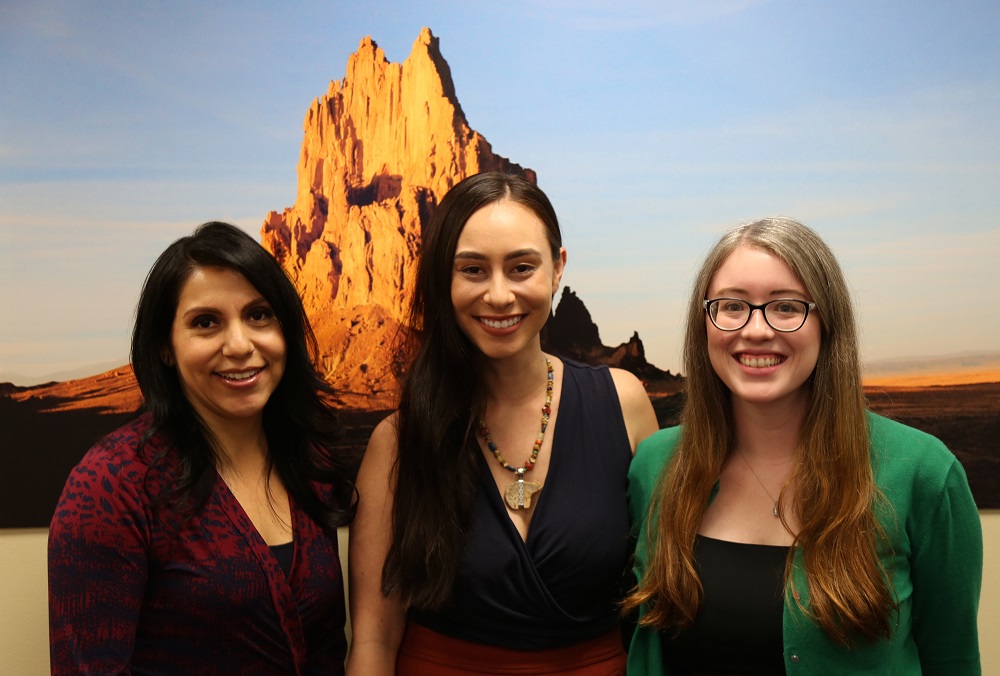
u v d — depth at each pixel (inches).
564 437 55.5
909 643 45.1
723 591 45.1
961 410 67.6
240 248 46.8
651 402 67.5
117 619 42.6
